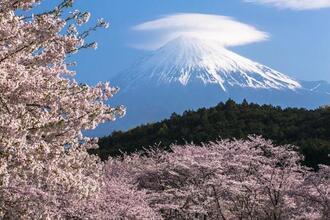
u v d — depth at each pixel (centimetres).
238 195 2459
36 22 949
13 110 837
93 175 1063
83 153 1027
